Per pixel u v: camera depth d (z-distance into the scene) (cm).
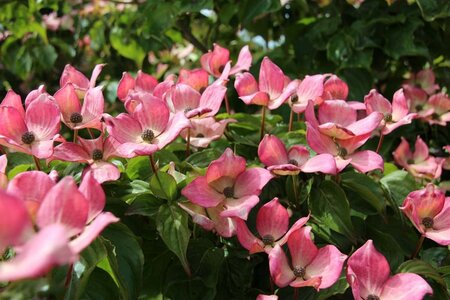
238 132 77
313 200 63
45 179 47
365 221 66
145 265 58
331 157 57
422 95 94
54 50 122
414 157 88
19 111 60
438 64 109
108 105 111
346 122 65
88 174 45
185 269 55
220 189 57
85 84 69
